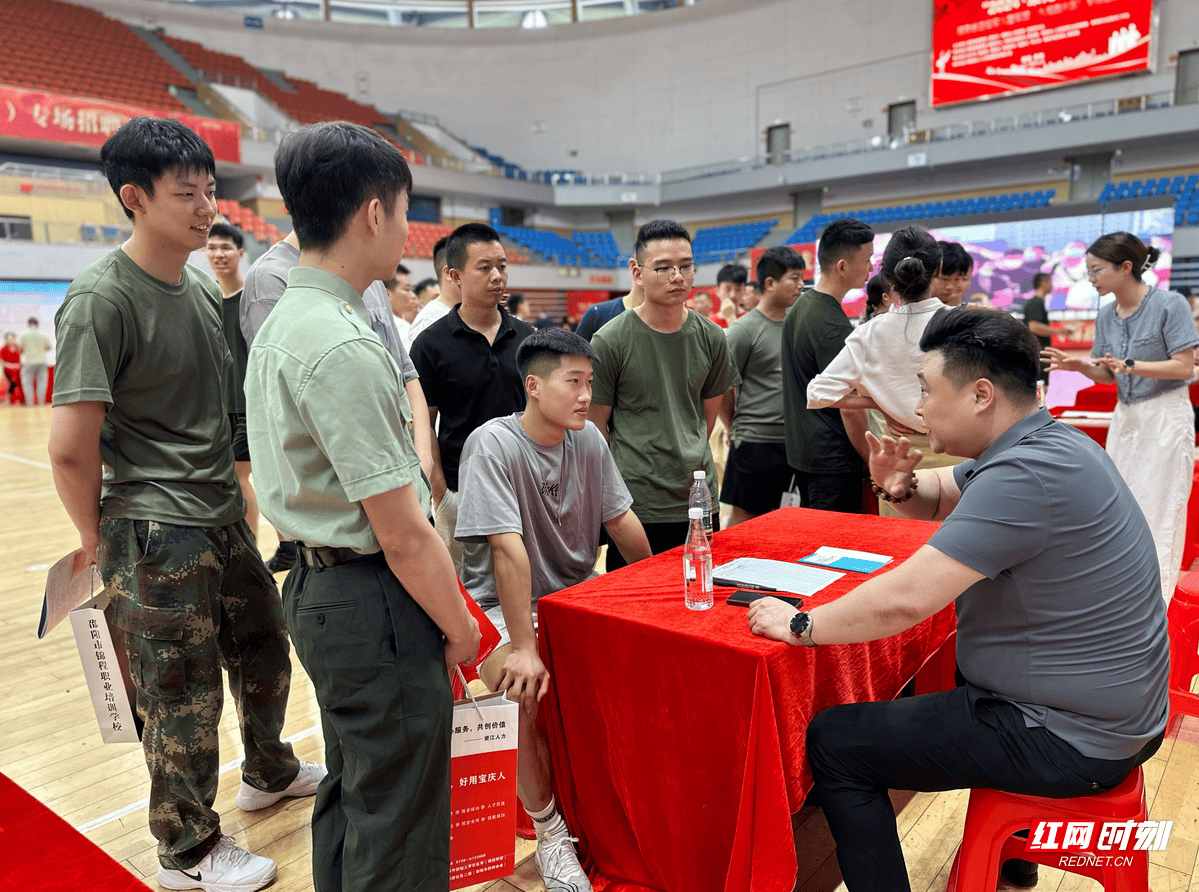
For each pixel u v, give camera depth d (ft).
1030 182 46.16
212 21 56.34
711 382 7.63
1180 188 39.88
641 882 5.24
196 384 5.20
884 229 37.81
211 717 5.26
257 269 5.84
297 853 5.71
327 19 59.67
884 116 51.47
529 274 56.29
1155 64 41.22
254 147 44.75
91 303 4.64
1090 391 14.12
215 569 5.27
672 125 59.82
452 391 7.70
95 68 46.75
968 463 5.10
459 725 4.22
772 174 52.21
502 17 61.98
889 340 7.13
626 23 59.36
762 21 55.36
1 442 25.81
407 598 3.80
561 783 5.40
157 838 5.43
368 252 3.76
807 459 8.34
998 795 4.21
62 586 4.95
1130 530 4.00
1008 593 4.04
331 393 3.40
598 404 7.19
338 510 3.66
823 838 5.75
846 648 4.91
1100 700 3.90
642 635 4.65
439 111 62.39
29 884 3.69
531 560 5.73
